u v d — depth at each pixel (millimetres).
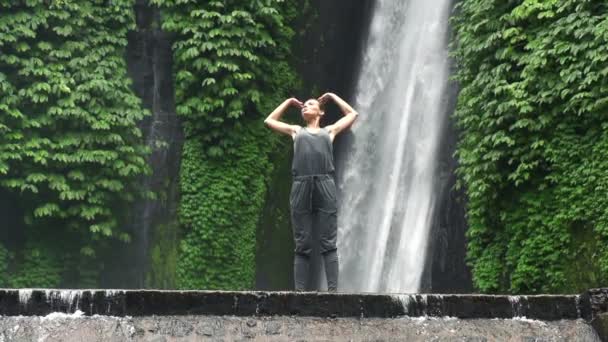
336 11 24391
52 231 20750
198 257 21172
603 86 15211
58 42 20734
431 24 23031
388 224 22672
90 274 20891
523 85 16703
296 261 10961
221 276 21266
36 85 20031
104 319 9414
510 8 17812
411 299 10016
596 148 15492
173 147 21906
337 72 24500
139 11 22172
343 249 23562
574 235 15828
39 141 19984
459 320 10047
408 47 23562
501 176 17219
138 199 21453
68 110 20078
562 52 16047
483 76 17719
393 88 23656
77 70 20625
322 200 10914
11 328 9234
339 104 11516
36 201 20406
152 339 9266
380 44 24344
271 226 22875
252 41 21500
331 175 11062
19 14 20281
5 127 19578
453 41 19641
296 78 23547
